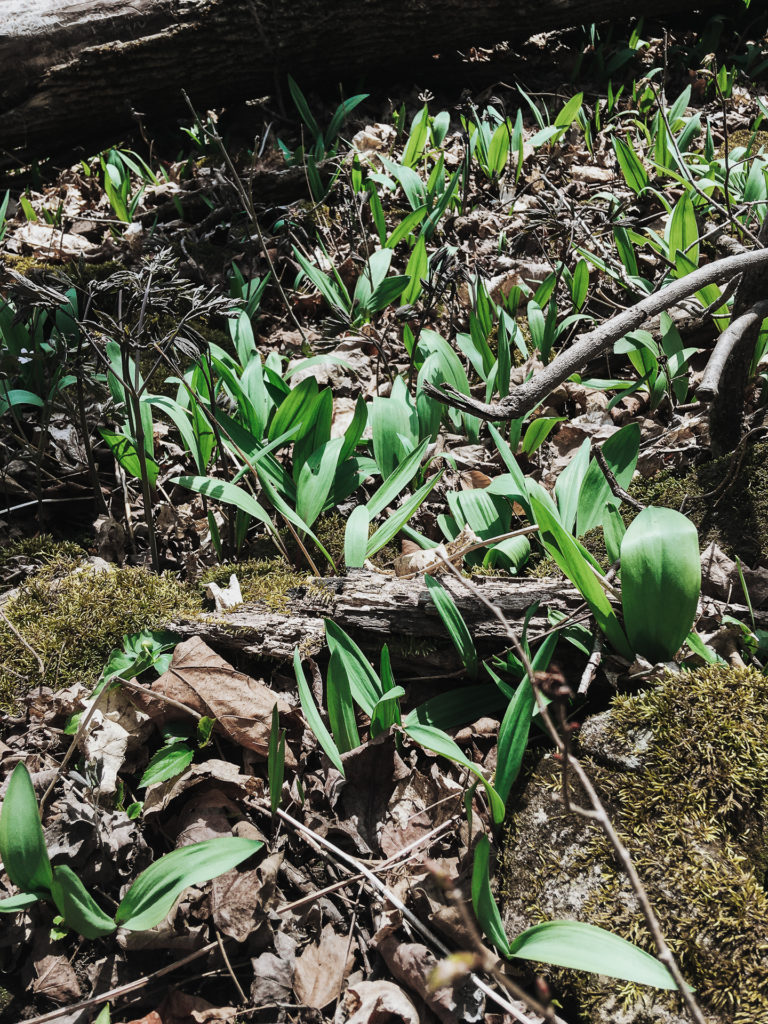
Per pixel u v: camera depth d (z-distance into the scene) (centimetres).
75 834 74
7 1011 67
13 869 65
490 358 125
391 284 130
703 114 204
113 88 199
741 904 64
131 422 103
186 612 91
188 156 209
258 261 161
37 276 125
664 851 68
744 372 100
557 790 74
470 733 82
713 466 104
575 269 134
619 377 135
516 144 180
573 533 97
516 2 218
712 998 62
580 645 82
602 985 64
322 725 75
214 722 81
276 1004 67
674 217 134
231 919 70
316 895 71
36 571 104
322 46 210
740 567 86
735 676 76
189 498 121
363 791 79
